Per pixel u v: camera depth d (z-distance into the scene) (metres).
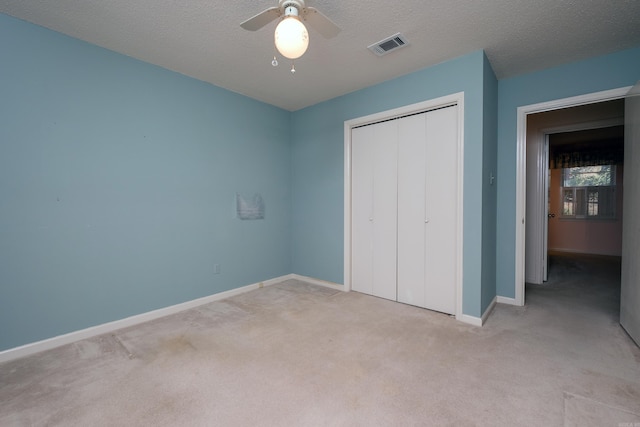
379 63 2.67
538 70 2.84
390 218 3.14
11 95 1.99
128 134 2.55
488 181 2.70
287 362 1.93
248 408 1.51
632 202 2.22
